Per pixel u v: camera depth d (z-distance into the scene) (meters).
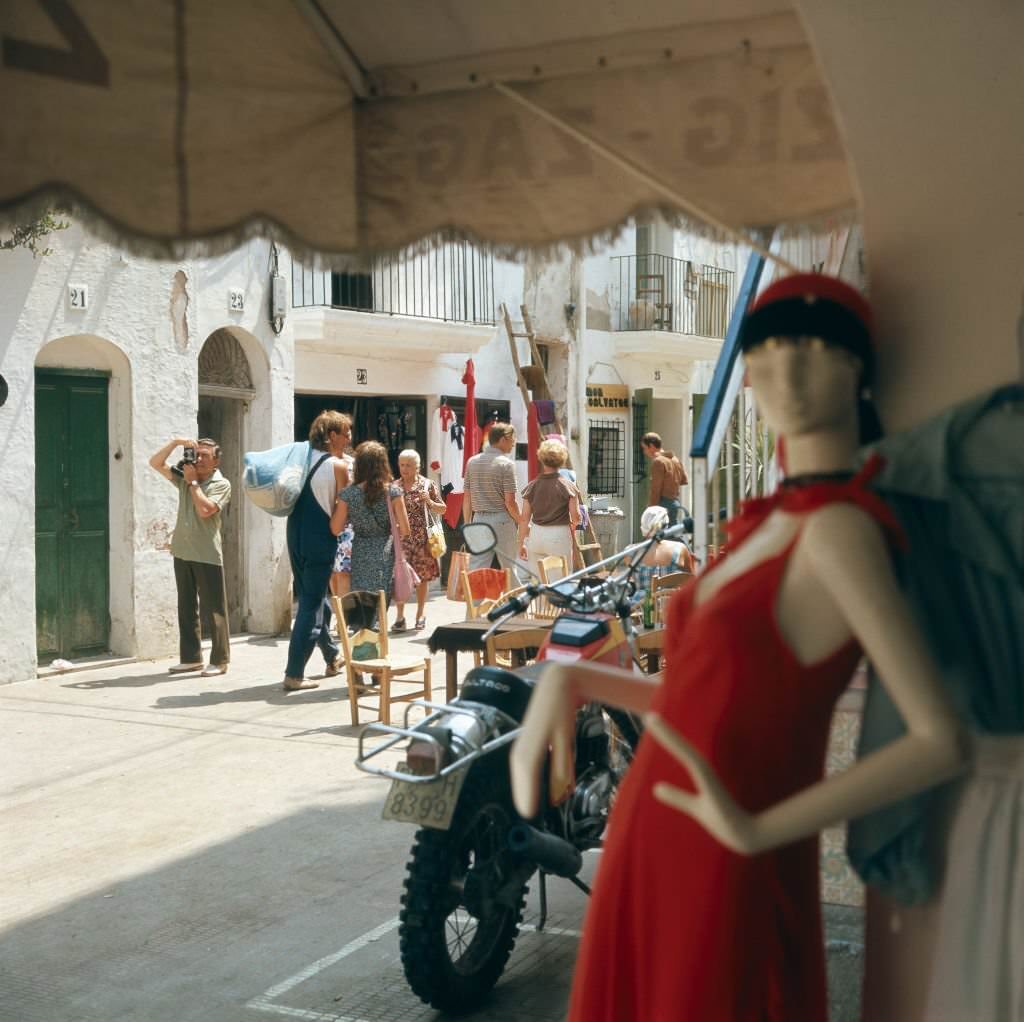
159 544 11.12
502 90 3.04
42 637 10.45
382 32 3.03
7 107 2.55
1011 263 2.11
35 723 8.55
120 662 10.79
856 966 3.66
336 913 5.04
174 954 4.64
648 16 2.88
